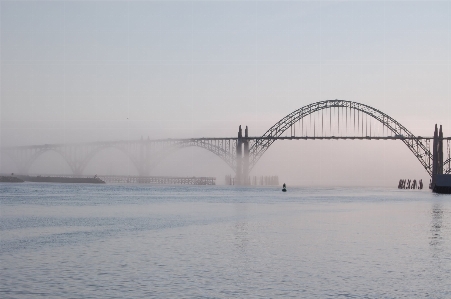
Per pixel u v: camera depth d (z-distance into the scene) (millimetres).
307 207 84250
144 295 23016
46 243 37875
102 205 83562
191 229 47812
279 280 25891
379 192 190000
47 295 22891
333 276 26844
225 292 23578
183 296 22891
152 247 36094
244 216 63344
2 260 30750
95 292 23422
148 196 121562
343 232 46281
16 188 159750
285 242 39000
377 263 30438
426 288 24531
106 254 33000
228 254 33219
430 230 48688
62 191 141250
